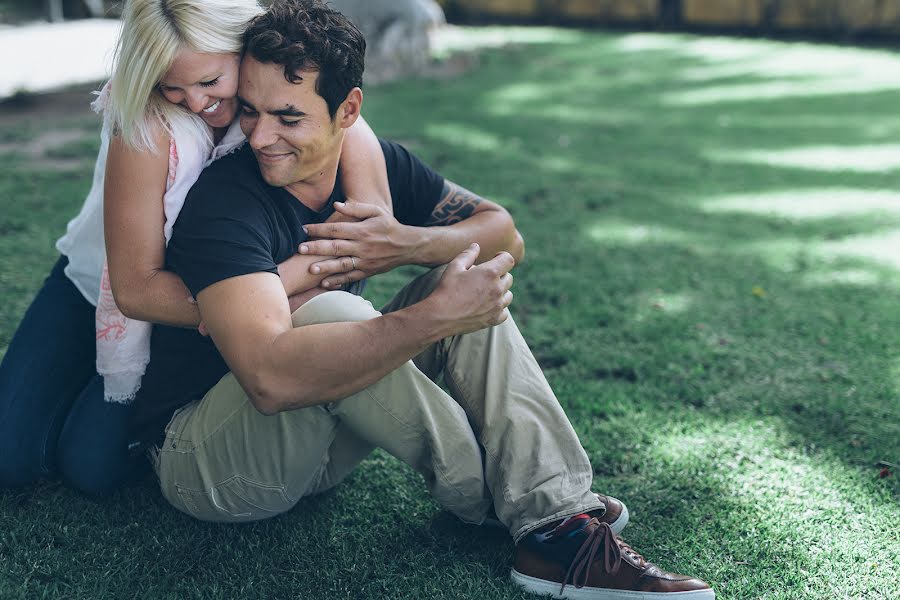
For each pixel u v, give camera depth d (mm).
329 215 1948
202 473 1854
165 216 1746
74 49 11250
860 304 3611
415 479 2293
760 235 4555
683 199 5215
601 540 1830
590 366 3010
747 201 5188
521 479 1836
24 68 9719
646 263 4102
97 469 2074
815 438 2543
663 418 2656
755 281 3885
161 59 1634
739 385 2883
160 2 1627
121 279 1759
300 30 1637
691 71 10312
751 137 6910
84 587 1849
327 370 1628
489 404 1832
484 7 15312
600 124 7344
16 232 4215
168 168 1728
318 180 1879
